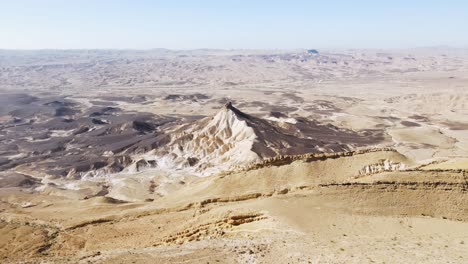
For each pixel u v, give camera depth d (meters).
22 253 42.34
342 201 39.81
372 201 39.50
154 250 32.44
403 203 39.09
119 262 29.34
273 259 27.42
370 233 32.69
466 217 37.41
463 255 26.30
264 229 35.50
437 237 31.34
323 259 26.55
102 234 46.38
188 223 42.44
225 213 40.38
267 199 42.41
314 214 37.16
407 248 28.19
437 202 39.00
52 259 34.00
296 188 47.25
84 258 32.22
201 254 29.67
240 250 29.88
